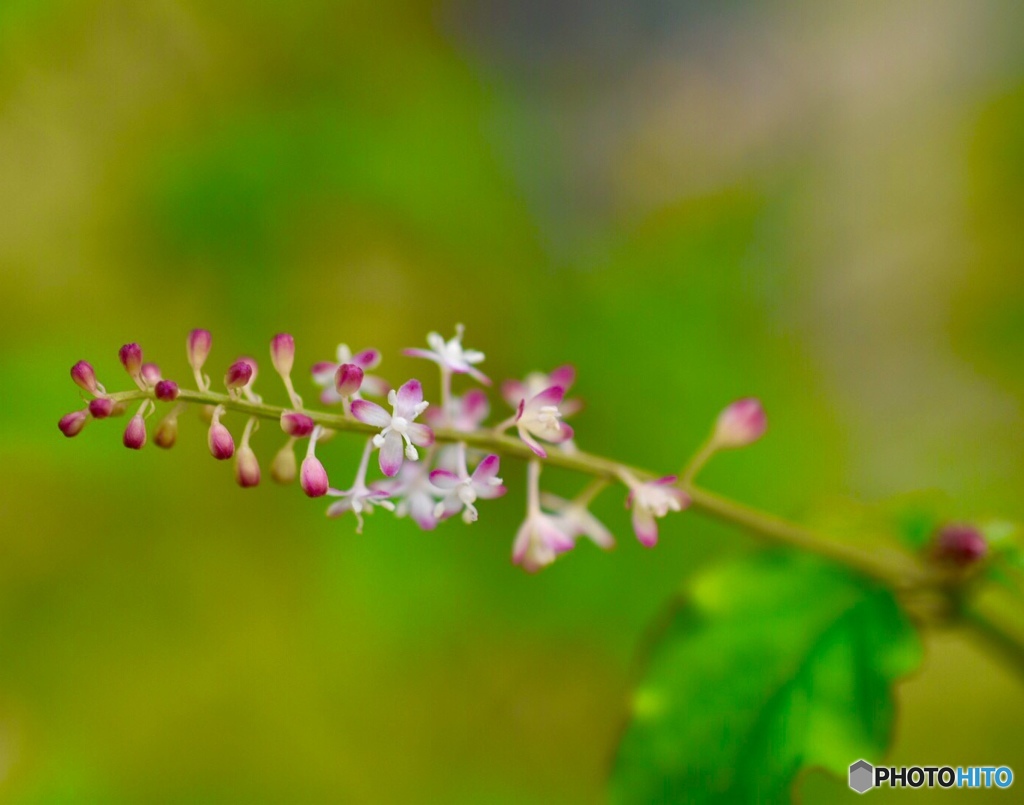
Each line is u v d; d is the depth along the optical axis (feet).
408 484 0.53
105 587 0.68
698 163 0.98
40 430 0.67
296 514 0.70
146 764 0.67
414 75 0.81
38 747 0.66
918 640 0.56
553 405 0.53
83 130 0.73
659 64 1.03
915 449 0.91
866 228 0.99
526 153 0.90
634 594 0.72
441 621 0.70
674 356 0.78
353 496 0.52
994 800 0.71
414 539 0.70
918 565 0.58
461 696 0.71
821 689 0.56
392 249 0.77
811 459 0.80
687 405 0.77
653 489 0.53
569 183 0.93
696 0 1.06
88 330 0.70
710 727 0.56
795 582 0.57
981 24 1.04
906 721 0.79
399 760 0.70
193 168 0.73
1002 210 0.97
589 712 0.72
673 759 0.56
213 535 0.69
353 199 0.75
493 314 0.79
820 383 0.87
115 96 0.74
